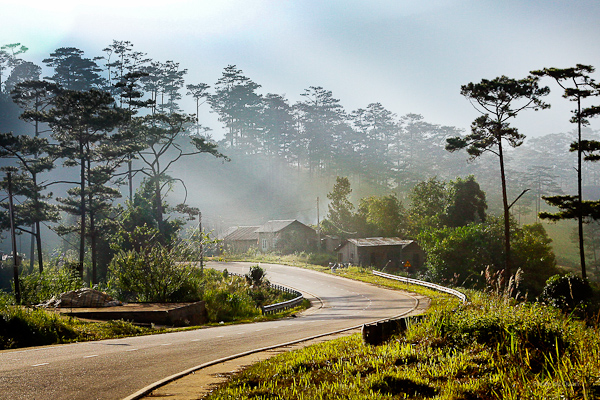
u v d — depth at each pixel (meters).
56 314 21.48
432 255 62.50
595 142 47.16
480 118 51.88
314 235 97.69
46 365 11.52
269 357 12.98
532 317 11.18
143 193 73.56
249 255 95.06
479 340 10.84
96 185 65.12
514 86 49.41
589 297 30.41
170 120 76.25
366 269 70.06
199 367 11.36
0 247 95.69
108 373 10.62
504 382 7.78
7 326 16.55
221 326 26.72
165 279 34.12
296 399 7.98
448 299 38.78
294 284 57.62
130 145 70.25
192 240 39.66
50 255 87.50
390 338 12.95
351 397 7.75
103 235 66.19
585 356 8.16
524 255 62.41
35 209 64.12
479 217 86.50
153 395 8.68
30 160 69.00
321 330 22.28
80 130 66.38
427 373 8.93
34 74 165.12
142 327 23.11
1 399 8.33
